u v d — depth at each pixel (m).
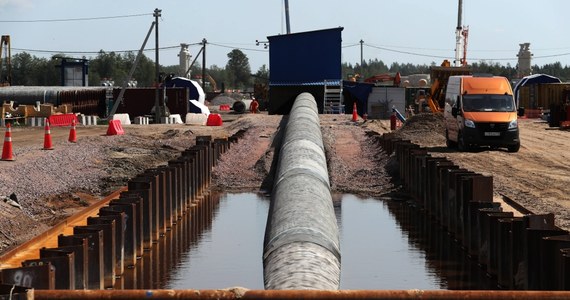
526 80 72.06
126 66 182.62
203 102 75.19
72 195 23.00
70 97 61.12
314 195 15.64
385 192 27.08
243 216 23.23
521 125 53.88
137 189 18.69
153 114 60.44
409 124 42.50
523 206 19.70
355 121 46.41
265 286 10.88
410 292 7.78
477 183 18.53
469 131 34.03
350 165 30.67
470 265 17.34
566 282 11.27
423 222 22.34
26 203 20.64
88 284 13.36
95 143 34.97
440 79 51.75
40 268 10.26
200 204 25.52
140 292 7.83
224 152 33.31
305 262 11.01
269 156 31.64
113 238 14.89
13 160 26.62
